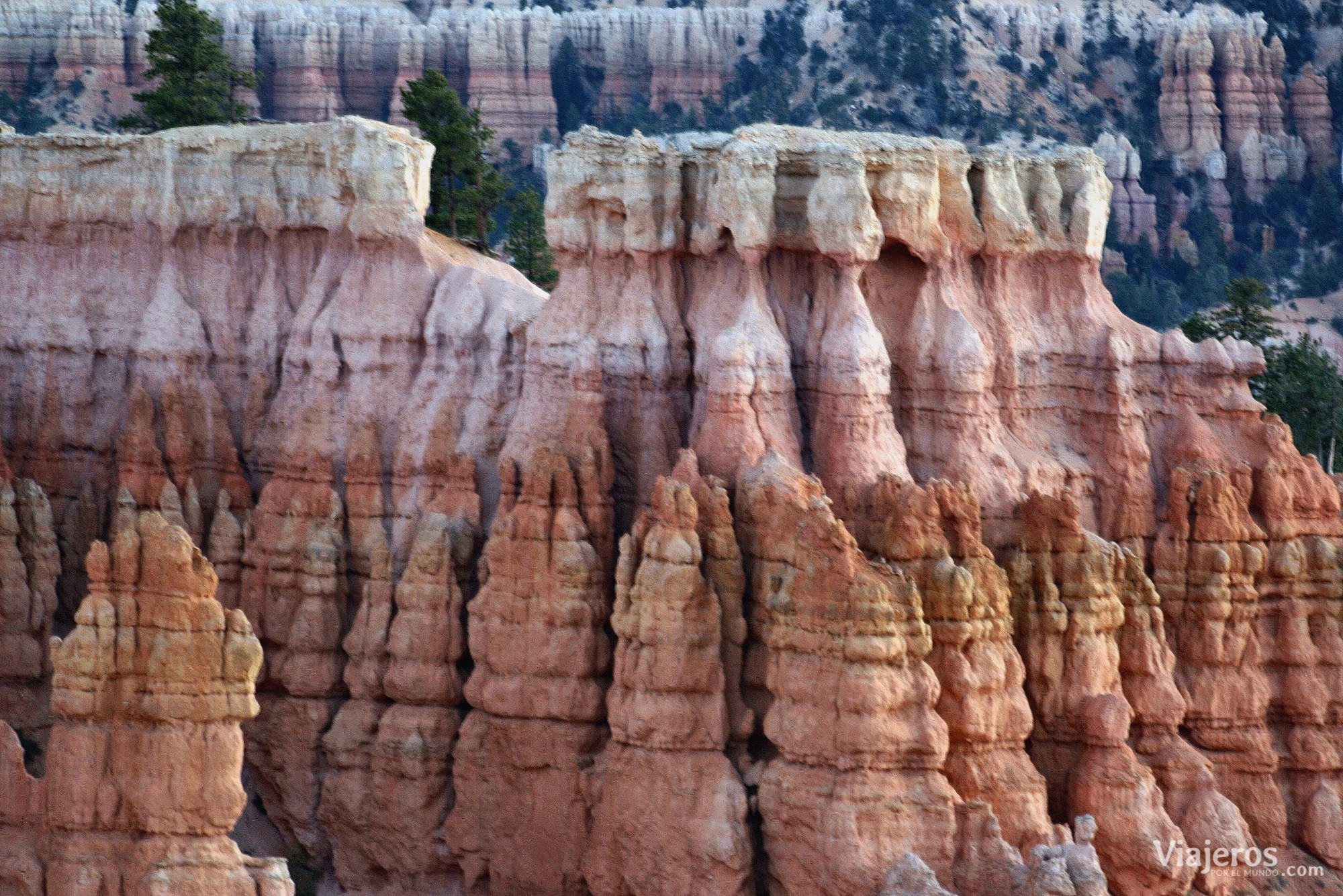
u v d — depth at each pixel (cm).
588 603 8556
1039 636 8638
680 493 8144
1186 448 9269
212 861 7531
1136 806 8419
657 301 9062
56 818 7612
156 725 7544
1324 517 9338
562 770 8525
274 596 9281
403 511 9325
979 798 8156
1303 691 9138
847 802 7794
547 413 9044
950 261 9150
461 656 8981
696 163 9125
